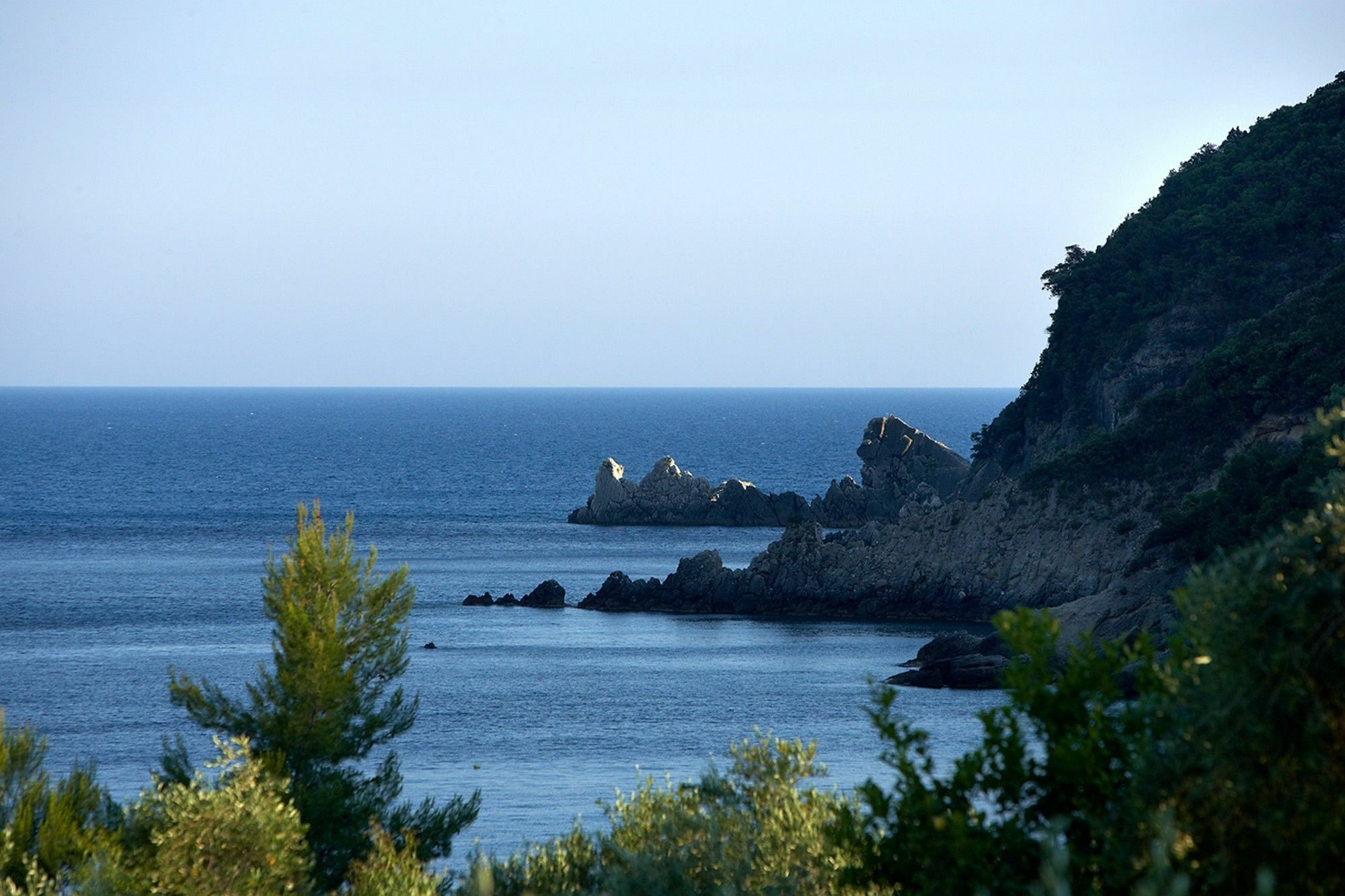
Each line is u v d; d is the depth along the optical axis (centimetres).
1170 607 15325
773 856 3173
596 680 14812
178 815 3981
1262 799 2028
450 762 11212
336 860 5234
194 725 12719
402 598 5912
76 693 14150
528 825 9169
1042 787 2341
